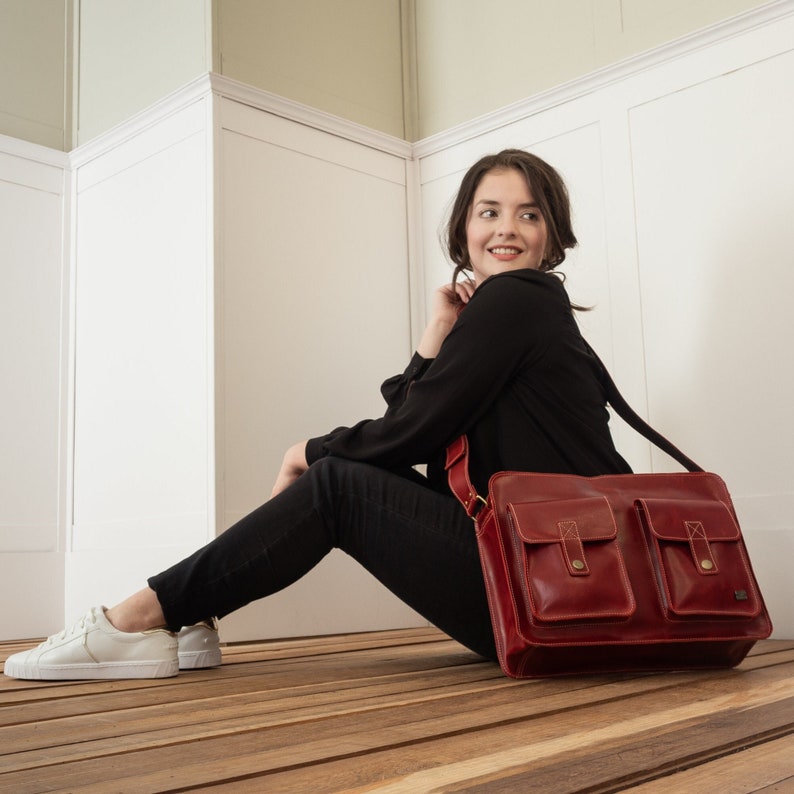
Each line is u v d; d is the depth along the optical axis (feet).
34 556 11.63
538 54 11.08
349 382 10.94
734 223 9.07
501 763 3.20
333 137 11.28
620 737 3.60
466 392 5.39
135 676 5.67
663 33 9.93
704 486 5.64
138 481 10.75
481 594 5.42
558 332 5.63
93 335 11.84
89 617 5.74
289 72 11.08
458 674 5.68
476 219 6.33
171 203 10.66
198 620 5.79
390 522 5.49
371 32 12.17
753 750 3.43
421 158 12.16
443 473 5.82
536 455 5.49
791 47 8.81
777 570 8.44
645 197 9.77
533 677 5.14
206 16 10.50
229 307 9.90
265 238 10.36
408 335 11.76
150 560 10.39
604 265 10.03
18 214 12.08
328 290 10.91
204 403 9.82
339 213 11.18
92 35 12.55
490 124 11.35
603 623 5.01
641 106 9.89
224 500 9.59
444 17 12.21
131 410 11.00
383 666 6.33
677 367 9.33
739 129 9.12
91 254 12.05
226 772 3.11
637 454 9.52
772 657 6.57
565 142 10.57
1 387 11.69
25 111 12.41
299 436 10.34
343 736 3.71
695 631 5.15
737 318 8.95
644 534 5.30
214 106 10.12
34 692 5.19
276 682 5.52
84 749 3.57
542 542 5.01
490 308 5.48
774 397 8.63
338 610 10.25
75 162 12.49
